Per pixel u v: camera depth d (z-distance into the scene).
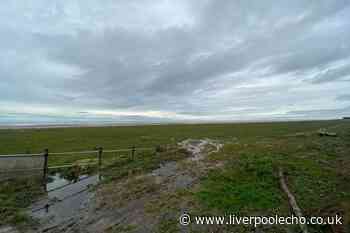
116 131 51.88
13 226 6.41
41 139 31.89
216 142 22.66
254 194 7.31
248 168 10.03
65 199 8.38
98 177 11.26
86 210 7.30
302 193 7.25
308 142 17.28
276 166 10.11
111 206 7.45
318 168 9.85
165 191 8.36
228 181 8.73
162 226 5.88
